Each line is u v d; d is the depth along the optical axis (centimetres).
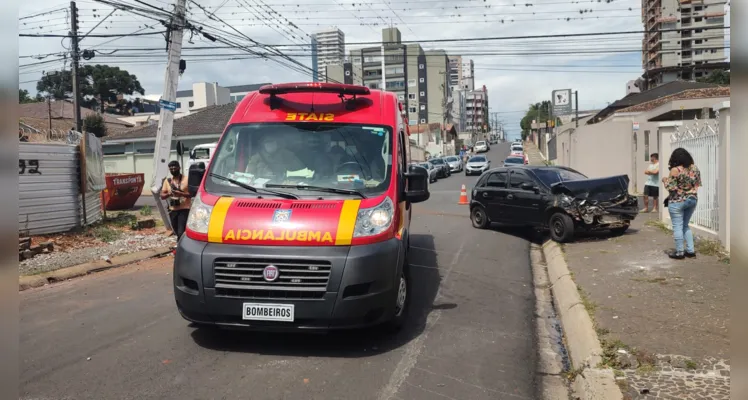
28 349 530
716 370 455
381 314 514
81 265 919
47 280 830
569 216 1095
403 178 634
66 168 1241
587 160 2470
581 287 738
